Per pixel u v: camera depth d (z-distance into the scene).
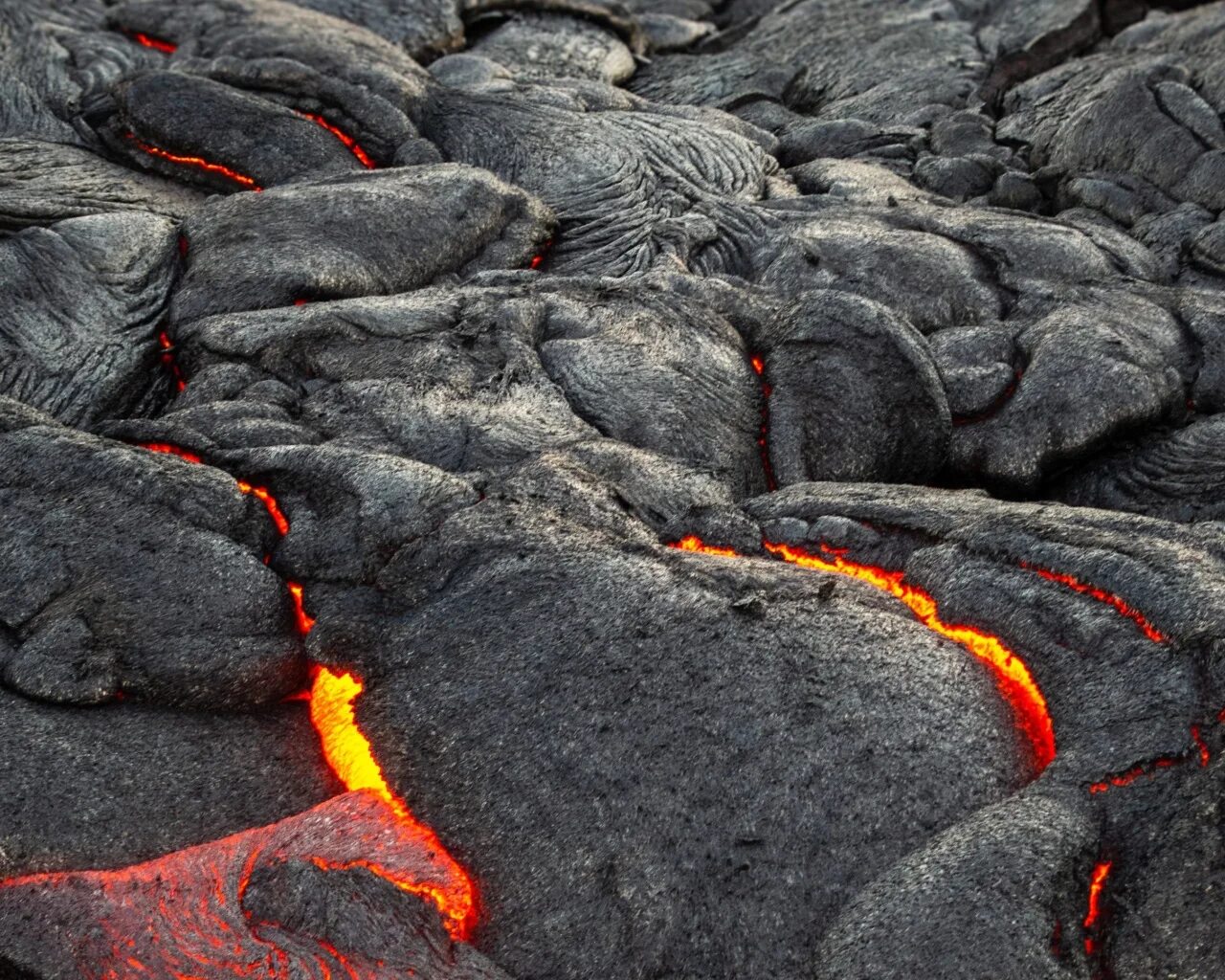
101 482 7.59
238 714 7.00
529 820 6.05
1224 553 6.83
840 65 18.33
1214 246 12.55
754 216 12.99
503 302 10.11
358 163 13.54
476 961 5.61
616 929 5.67
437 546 7.28
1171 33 16.97
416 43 17.77
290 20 15.45
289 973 5.46
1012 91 16.81
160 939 5.61
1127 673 6.14
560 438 8.69
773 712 6.19
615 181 13.57
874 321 9.76
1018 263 11.80
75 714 6.78
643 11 22.03
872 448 9.36
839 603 6.80
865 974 5.18
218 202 11.75
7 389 10.06
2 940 5.63
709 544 7.65
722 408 9.46
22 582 7.20
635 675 6.41
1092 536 6.84
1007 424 9.84
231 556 7.32
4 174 12.46
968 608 6.88
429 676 6.73
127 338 10.62
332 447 8.08
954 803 5.92
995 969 5.10
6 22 15.17
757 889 5.68
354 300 10.20
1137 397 9.68
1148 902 5.29
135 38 15.81
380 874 5.88
